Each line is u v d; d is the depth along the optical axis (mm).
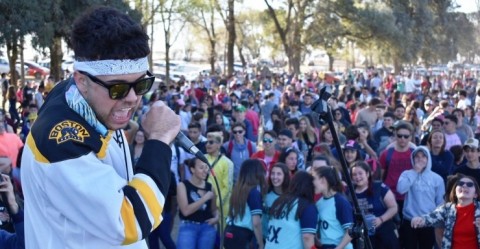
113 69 1769
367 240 3486
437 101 17047
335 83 35062
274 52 50594
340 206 5531
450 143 9500
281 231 5465
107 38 1757
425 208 6879
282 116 14273
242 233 5988
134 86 1817
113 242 1784
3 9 19312
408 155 7715
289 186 5582
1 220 3918
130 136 2832
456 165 8102
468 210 5699
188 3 33156
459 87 29719
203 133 12805
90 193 1727
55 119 1797
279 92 24828
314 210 5434
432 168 7863
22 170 1862
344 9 44219
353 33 46281
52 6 20453
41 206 1827
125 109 1853
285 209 5445
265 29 49031
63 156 1733
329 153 7738
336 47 46688
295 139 9734
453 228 5766
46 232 1850
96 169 1765
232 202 6047
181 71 50375
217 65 60844
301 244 5449
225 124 13266
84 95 1819
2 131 7570
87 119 1817
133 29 1799
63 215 1806
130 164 2064
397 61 50406
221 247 2635
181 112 14023
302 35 45094
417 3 51188
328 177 5598
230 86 28250
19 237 3352
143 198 1806
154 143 1906
